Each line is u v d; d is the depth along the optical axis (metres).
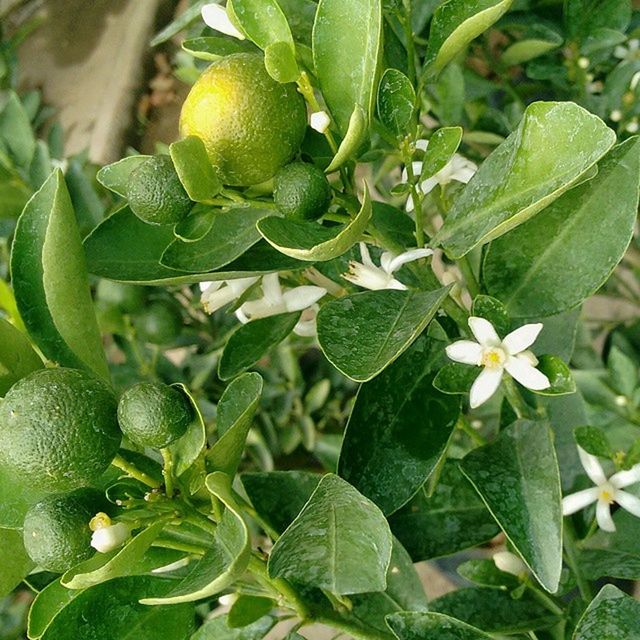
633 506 0.25
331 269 0.25
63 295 0.20
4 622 0.41
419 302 0.20
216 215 0.20
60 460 0.17
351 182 0.21
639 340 0.43
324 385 0.48
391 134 0.20
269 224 0.18
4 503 0.20
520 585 0.26
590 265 0.22
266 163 0.18
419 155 0.25
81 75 0.85
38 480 0.17
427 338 0.23
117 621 0.21
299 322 0.25
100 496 0.19
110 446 0.17
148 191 0.19
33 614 0.21
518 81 0.49
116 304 0.39
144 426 0.17
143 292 0.39
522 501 0.21
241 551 0.16
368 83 0.19
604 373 0.38
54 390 0.17
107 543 0.18
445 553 0.26
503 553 0.26
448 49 0.20
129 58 0.83
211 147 0.18
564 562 0.28
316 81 0.20
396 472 0.22
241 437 0.19
